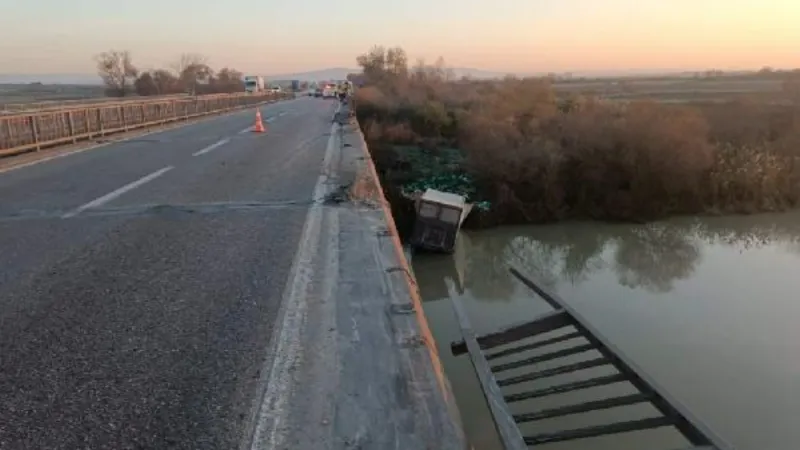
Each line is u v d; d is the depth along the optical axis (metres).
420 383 3.23
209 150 15.84
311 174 11.16
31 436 2.77
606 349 7.94
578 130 35.66
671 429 10.58
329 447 2.66
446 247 24.34
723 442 5.49
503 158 33.41
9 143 15.08
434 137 41.75
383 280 4.99
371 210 7.96
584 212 33.56
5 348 3.72
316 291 4.71
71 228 6.93
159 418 2.91
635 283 22.97
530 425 10.55
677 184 33.97
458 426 2.84
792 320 18.19
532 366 12.12
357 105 49.31
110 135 20.95
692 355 15.48
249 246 6.09
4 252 5.93
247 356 3.56
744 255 27.19
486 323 17.53
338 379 3.27
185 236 6.52
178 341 3.78
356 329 3.95
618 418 10.87
